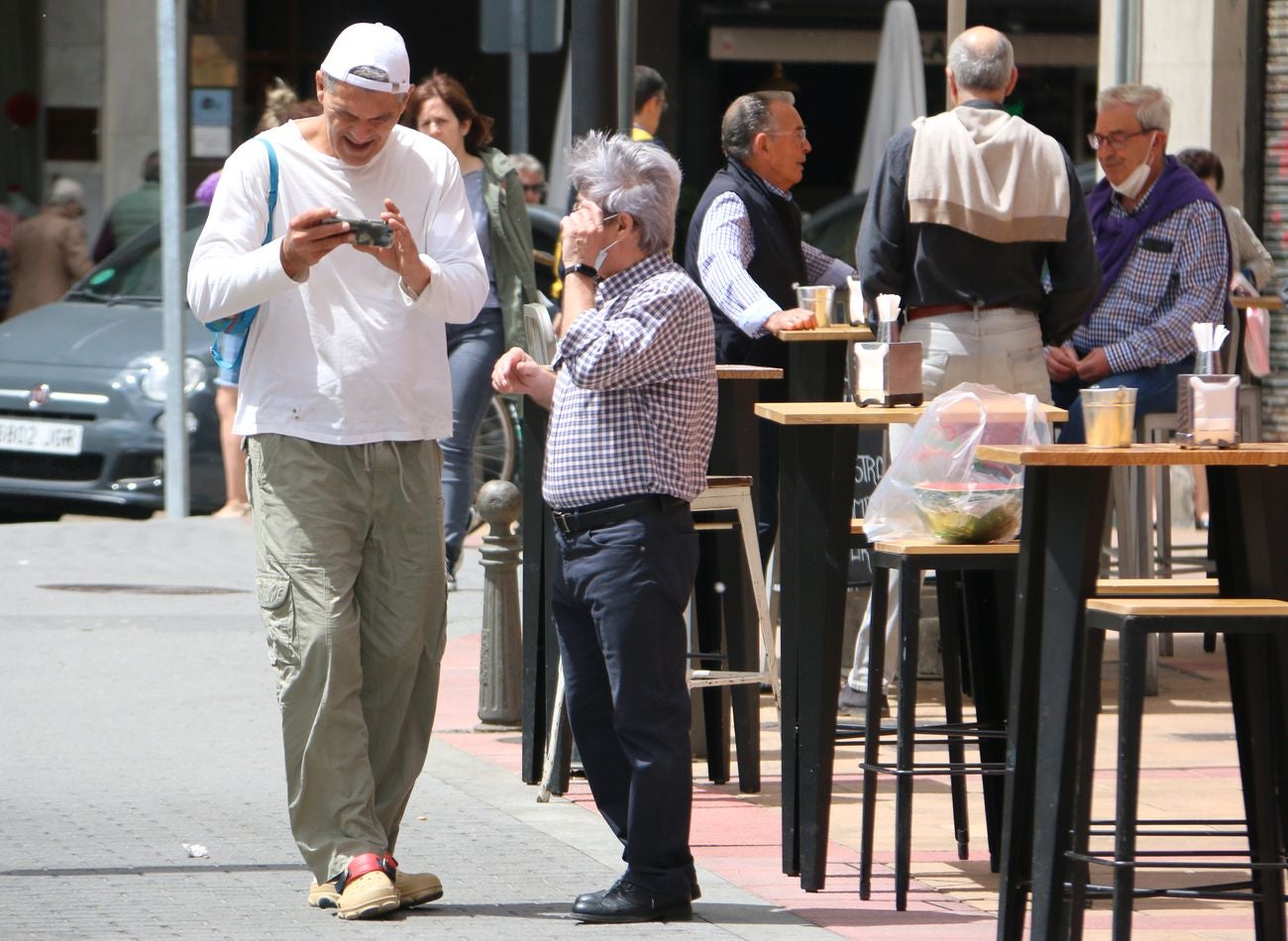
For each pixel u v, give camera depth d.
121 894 20.92
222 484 49.22
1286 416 53.19
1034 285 27.39
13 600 38.91
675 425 19.81
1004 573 21.81
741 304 28.59
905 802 20.64
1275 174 52.25
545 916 20.42
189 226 52.31
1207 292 31.81
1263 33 52.00
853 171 84.00
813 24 81.75
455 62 84.56
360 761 20.56
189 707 30.75
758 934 19.81
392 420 20.50
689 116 82.75
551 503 20.17
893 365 21.08
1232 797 25.75
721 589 25.72
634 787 20.17
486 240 37.66
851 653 32.41
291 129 20.73
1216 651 37.19
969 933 19.95
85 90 79.56
